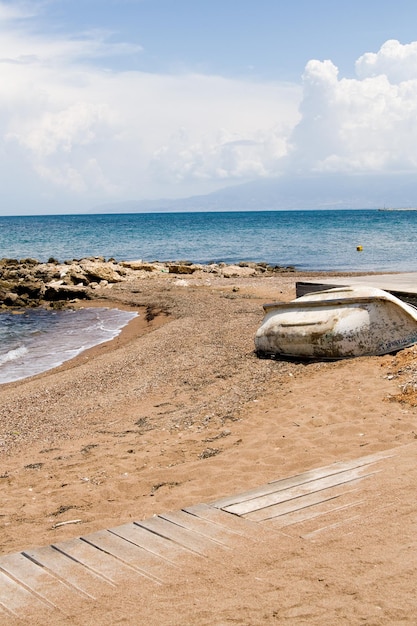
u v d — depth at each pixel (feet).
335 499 17.13
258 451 24.31
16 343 65.51
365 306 37.09
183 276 115.55
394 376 31.89
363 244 187.73
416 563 13.41
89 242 229.45
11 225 434.71
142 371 45.06
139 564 14.42
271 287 94.27
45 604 12.93
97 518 19.80
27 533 19.16
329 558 13.94
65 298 97.40
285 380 35.47
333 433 25.23
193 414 31.94
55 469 26.37
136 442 28.73
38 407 39.22
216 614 12.20
